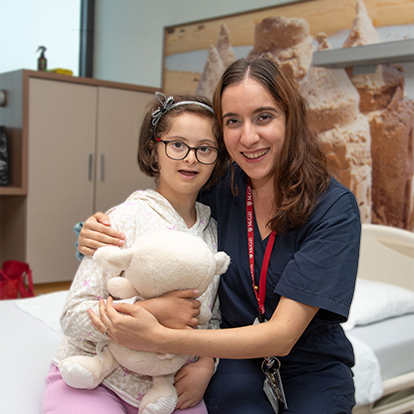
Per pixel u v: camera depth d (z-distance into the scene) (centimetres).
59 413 101
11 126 332
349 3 249
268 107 113
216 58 327
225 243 130
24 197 329
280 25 283
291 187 115
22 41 357
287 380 124
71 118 338
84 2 406
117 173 363
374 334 182
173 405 103
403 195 231
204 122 119
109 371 105
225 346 97
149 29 377
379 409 170
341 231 112
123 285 99
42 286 348
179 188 120
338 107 255
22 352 147
